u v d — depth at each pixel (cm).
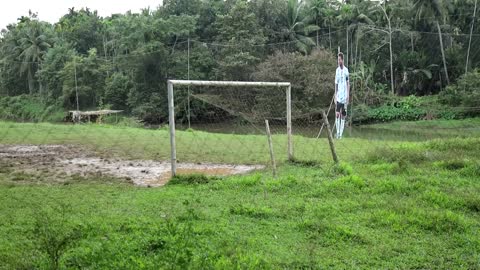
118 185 950
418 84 4428
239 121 3058
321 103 3206
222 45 4009
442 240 586
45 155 1415
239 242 559
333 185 869
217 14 4416
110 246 497
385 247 557
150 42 4044
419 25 4350
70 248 496
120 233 595
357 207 733
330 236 593
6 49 6094
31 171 1133
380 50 4419
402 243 573
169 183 961
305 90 3159
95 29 5822
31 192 863
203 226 616
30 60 5788
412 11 4188
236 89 3231
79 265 449
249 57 3694
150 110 4053
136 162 1283
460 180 901
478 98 3306
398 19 4353
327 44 4531
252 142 1675
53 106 5103
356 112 3550
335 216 686
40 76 5438
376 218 664
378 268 498
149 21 4197
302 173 1024
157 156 1388
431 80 4412
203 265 404
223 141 1714
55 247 460
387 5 4369
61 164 1245
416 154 1131
